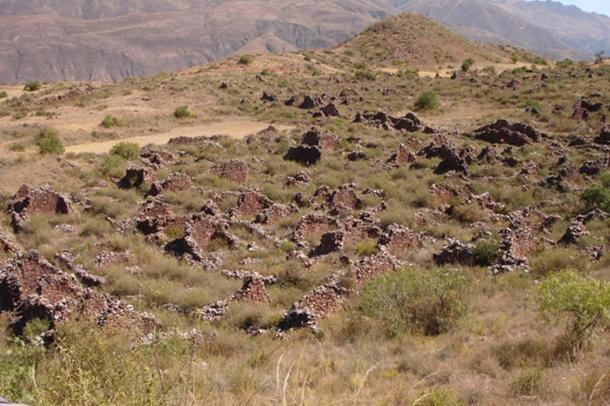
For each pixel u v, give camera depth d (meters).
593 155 45.94
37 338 15.09
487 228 30.48
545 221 31.12
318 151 45.62
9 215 31.59
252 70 107.25
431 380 11.74
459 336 14.98
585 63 112.69
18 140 51.66
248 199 33.38
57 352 12.34
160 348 10.90
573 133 55.75
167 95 76.56
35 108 69.44
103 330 13.64
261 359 13.93
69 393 6.34
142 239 27.77
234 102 75.75
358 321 16.83
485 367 12.16
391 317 16.38
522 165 44.25
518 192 37.41
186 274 23.06
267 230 30.16
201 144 50.03
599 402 9.26
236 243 27.36
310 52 134.12
